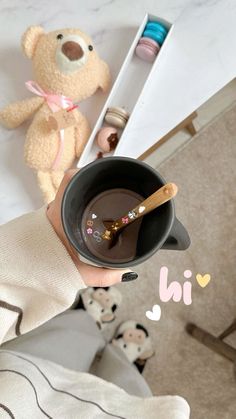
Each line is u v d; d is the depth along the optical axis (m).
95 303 1.01
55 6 0.73
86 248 0.38
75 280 0.39
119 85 0.70
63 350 0.82
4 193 0.72
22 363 0.61
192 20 0.70
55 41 0.66
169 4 0.70
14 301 0.44
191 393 1.02
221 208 1.04
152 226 0.36
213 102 1.04
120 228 0.37
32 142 0.68
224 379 1.02
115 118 0.68
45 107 0.69
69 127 0.68
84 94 0.69
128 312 1.04
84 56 0.65
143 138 0.69
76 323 0.90
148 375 1.03
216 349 1.00
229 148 1.04
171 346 1.04
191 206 1.04
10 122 0.71
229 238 1.04
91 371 0.93
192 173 1.04
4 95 0.73
